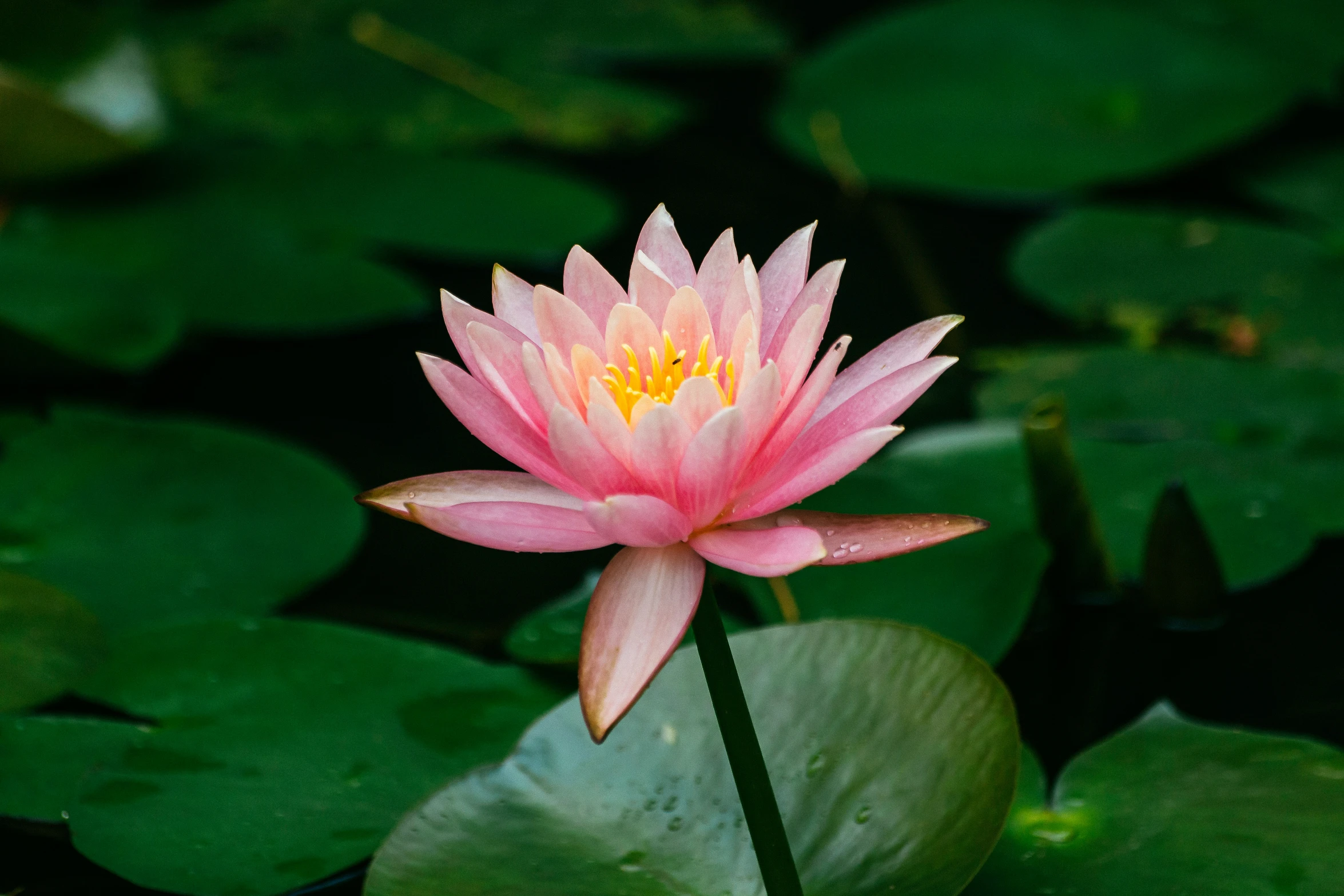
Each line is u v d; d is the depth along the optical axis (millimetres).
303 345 1868
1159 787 1522
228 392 1772
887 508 1655
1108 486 1673
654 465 1439
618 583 1445
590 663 1438
